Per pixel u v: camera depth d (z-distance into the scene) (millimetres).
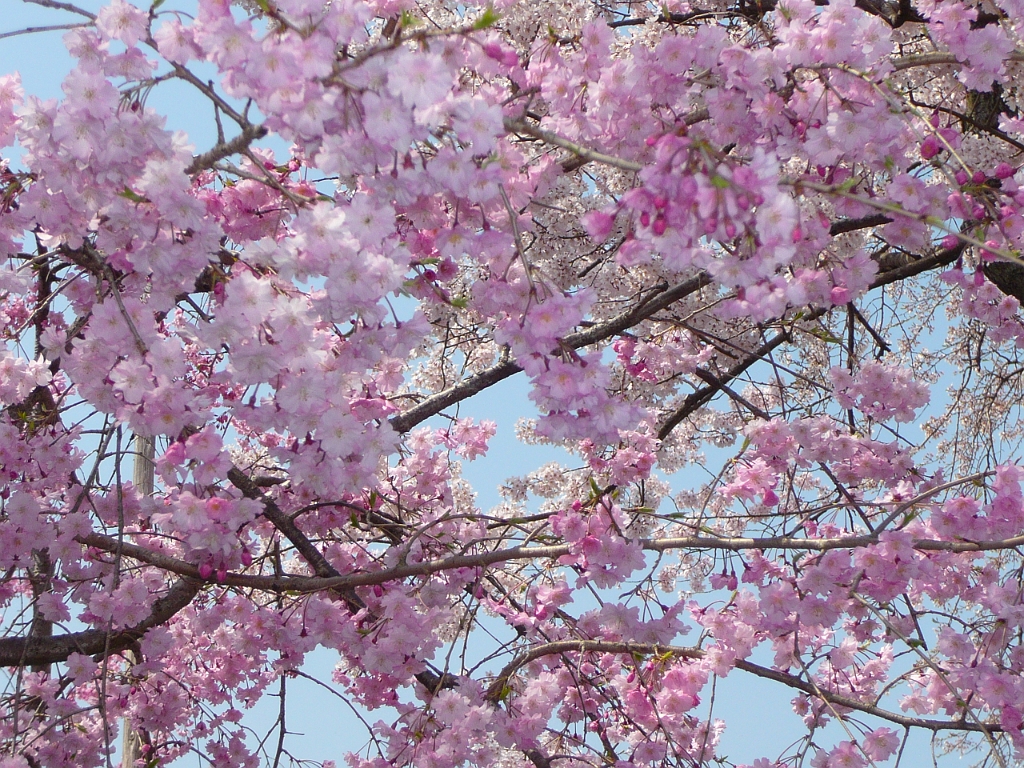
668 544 3416
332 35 2266
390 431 2764
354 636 3850
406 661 3844
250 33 2262
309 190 3275
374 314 2520
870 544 3287
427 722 3645
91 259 3037
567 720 4113
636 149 3109
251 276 2529
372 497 3760
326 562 4348
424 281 2887
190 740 4469
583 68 3045
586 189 5344
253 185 3277
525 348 2561
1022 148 5160
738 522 6383
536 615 3846
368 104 2250
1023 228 2645
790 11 2863
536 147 4305
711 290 5637
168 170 2514
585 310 2531
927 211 2920
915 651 3176
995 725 3338
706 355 5645
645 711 3592
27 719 3699
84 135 2494
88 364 2867
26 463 3875
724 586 3506
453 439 4883
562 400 2559
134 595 3596
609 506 3430
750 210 2012
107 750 3131
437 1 4730
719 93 2955
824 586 3422
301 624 4004
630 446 4113
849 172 2963
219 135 2637
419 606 4254
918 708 3887
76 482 4102
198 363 4762
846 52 2760
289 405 2607
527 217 2949
